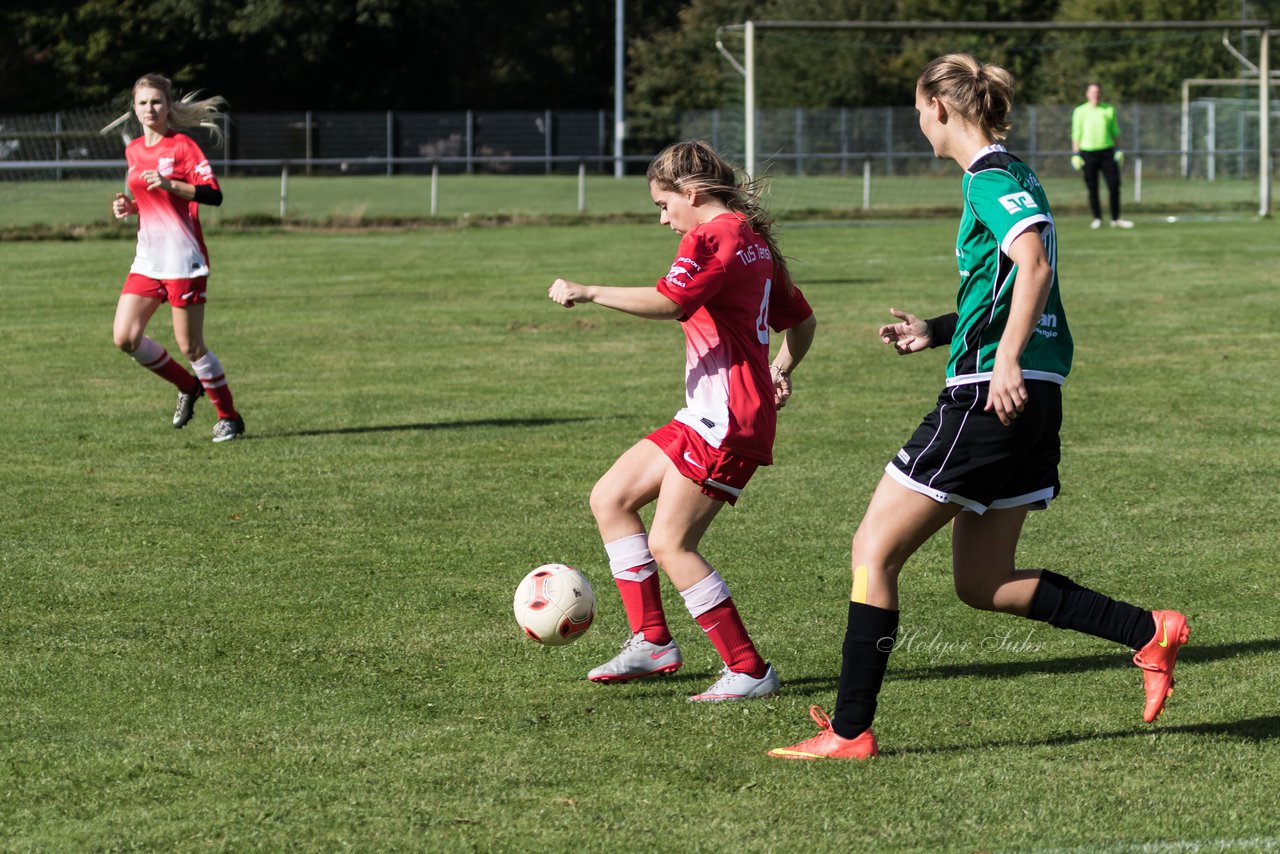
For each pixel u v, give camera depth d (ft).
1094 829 34.47
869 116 302.25
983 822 34.91
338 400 98.63
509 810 35.76
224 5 481.05
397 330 131.85
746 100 232.12
